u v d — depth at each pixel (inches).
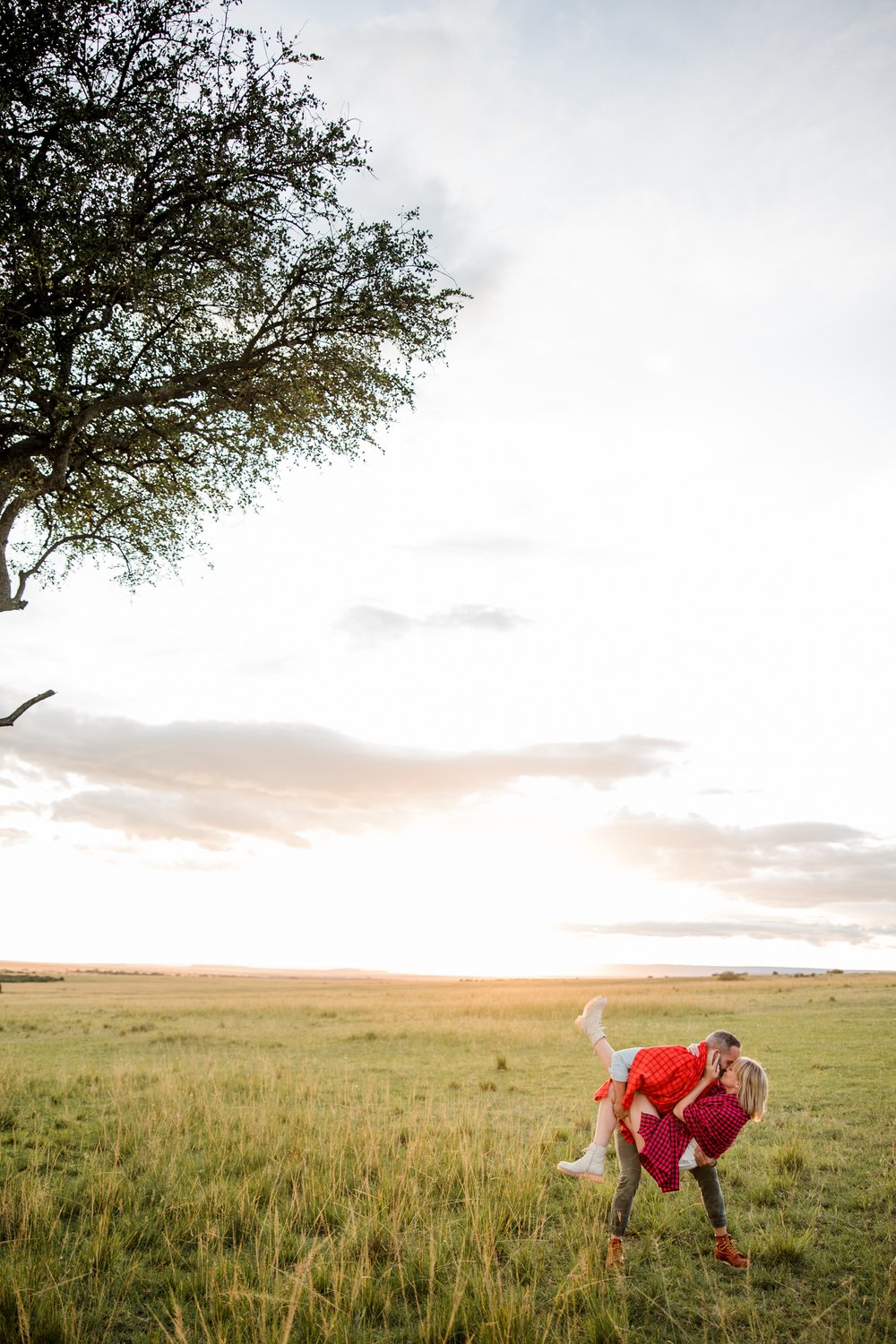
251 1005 1466.5
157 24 312.5
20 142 292.2
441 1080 529.3
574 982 3449.8
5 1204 227.3
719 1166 283.7
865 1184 260.8
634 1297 180.4
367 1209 231.5
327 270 360.5
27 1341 158.9
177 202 334.0
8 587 332.2
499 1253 208.7
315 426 384.8
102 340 343.9
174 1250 207.9
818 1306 174.4
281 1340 156.0
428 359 388.8
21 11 290.4
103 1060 663.8
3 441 327.9
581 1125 356.8
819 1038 717.3
